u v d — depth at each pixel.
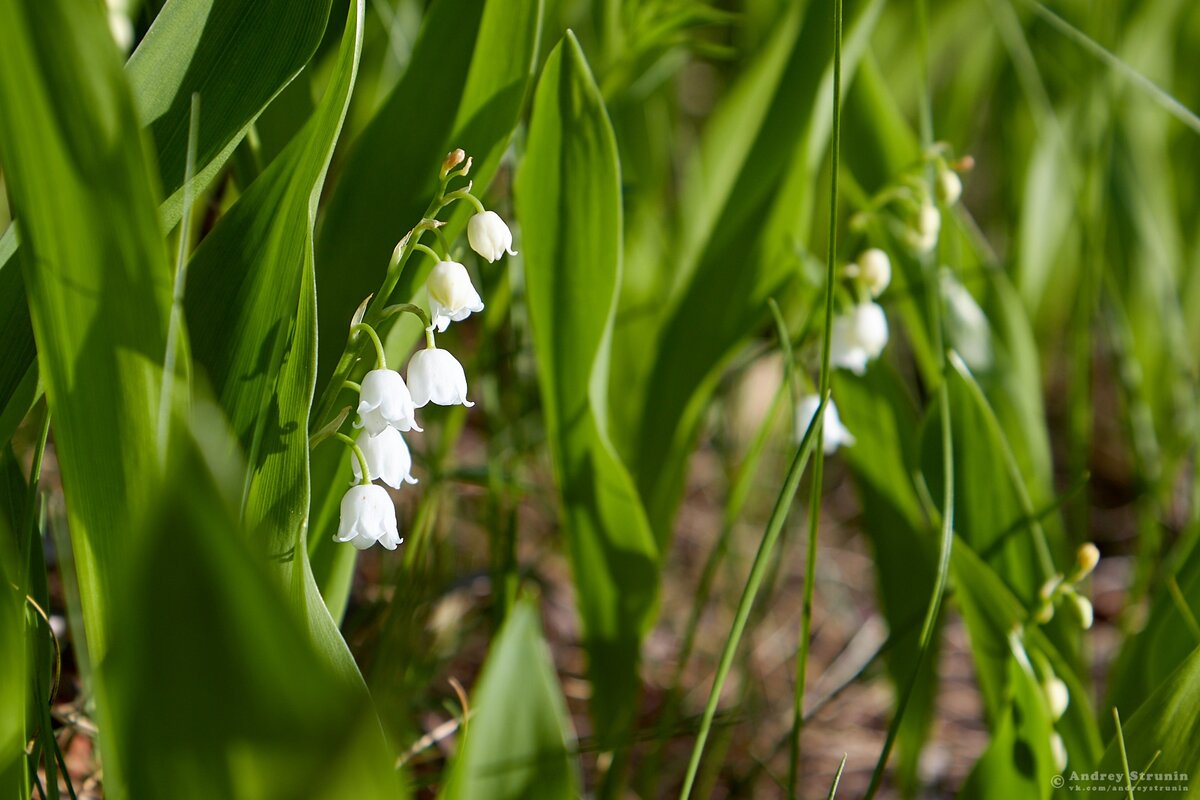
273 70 0.41
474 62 0.44
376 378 0.41
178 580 0.35
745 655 0.54
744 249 0.52
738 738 0.56
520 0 0.43
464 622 0.54
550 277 0.47
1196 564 0.46
